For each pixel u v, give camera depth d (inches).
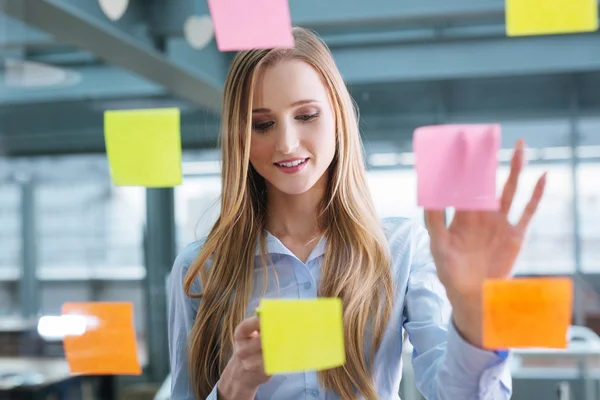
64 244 217.3
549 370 115.8
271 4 30.0
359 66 189.9
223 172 37.7
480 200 28.3
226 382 32.4
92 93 201.6
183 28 117.5
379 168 190.2
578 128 203.9
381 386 37.1
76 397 158.1
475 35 186.4
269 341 28.4
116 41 111.5
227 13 30.1
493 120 205.8
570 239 201.0
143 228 212.5
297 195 38.8
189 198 206.2
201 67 139.0
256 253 38.6
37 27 105.0
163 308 207.3
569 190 203.6
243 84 35.0
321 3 128.8
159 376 196.7
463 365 30.0
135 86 193.9
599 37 185.3
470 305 29.2
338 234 37.8
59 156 214.8
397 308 37.5
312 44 35.7
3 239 218.7
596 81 202.5
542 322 28.6
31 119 211.5
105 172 214.8
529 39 185.0
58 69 181.2
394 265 38.1
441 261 29.3
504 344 28.8
